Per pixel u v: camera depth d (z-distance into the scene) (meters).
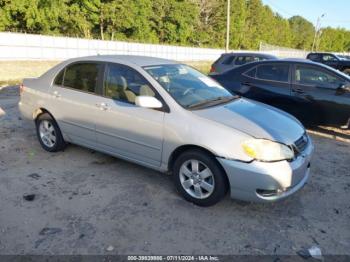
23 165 4.63
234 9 55.47
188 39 48.38
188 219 3.39
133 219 3.36
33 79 5.33
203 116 3.55
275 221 3.40
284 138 3.43
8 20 25.23
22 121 6.86
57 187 4.01
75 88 4.64
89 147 4.62
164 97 3.77
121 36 36.56
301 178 3.57
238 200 3.77
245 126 3.44
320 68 6.25
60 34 29.80
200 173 3.55
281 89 6.53
